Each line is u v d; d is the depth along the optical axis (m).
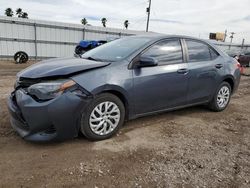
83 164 3.26
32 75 3.64
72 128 3.63
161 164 3.39
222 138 4.40
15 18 20.58
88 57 4.55
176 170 3.27
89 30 24.47
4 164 3.16
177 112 5.69
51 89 3.45
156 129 4.59
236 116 5.71
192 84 5.04
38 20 21.66
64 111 3.49
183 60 4.94
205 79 5.29
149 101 4.40
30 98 3.48
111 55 4.37
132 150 3.72
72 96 3.53
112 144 3.87
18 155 3.39
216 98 5.70
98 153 3.57
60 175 3.00
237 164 3.51
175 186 2.93
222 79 5.66
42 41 22.22
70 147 3.69
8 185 2.77
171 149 3.85
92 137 3.85
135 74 4.14
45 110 3.40
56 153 3.50
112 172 3.13
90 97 3.67
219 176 3.19
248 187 3.00
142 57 4.19
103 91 3.82
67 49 23.67
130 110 4.21
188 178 3.11
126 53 4.27
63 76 3.60
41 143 3.73
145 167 3.29
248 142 4.30
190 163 3.46
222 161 3.57
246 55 23.23
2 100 6.01
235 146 4.10
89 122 3.76
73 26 23.47
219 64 5.60
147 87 4.29
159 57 4.57
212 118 5.44
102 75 3.81
